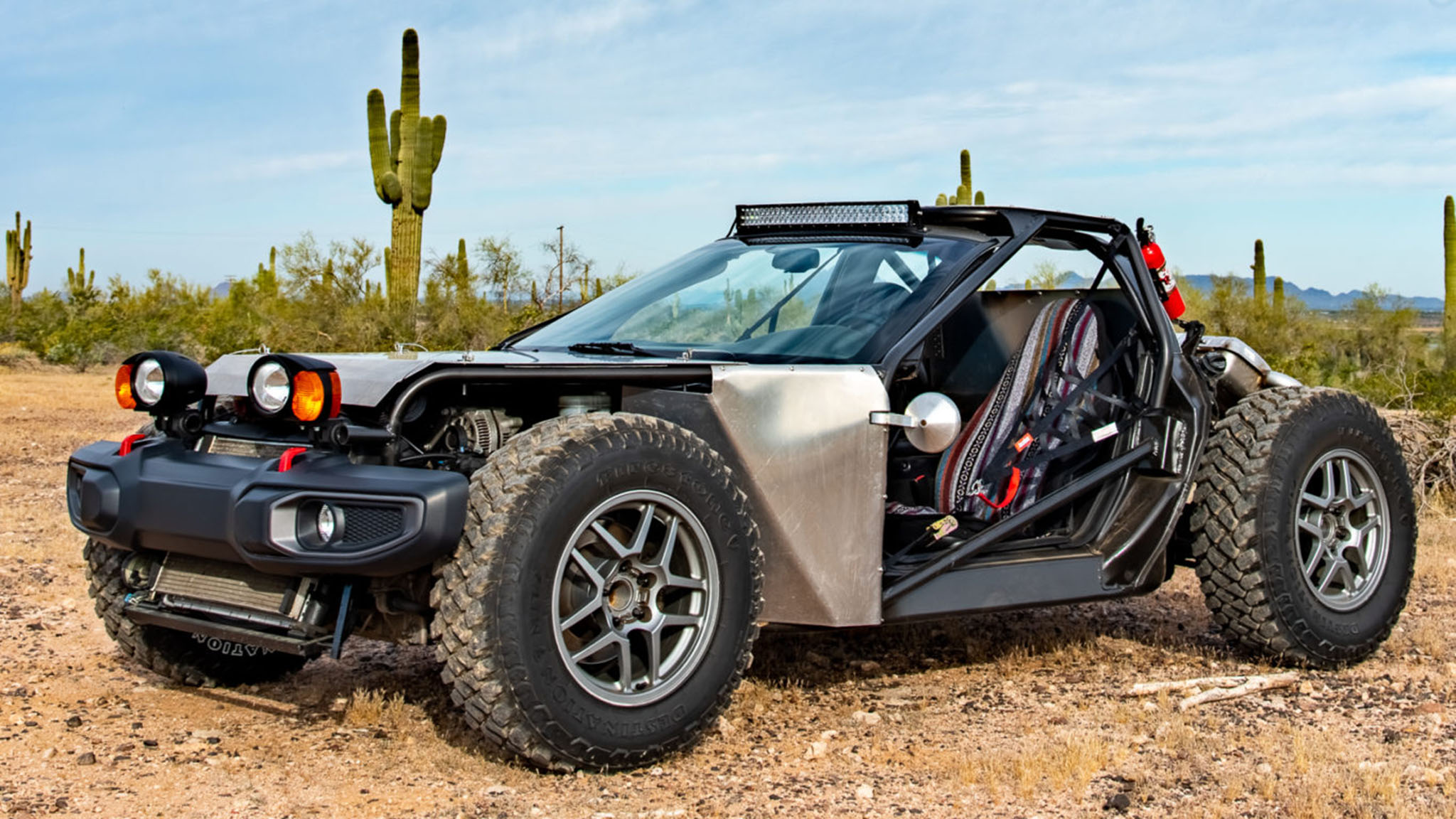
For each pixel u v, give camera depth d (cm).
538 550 286
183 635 371
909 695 381
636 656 320
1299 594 416
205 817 274
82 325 3459
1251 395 445
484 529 283
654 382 330
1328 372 1623
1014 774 307
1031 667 415
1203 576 423
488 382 308
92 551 360
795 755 323
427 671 400
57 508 759
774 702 371
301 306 2791
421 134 2323
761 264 408
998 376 436
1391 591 438
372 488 283
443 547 283
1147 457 422
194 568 323
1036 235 400
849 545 338
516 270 3020
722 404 324
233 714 354
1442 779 304
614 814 278
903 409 398
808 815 281
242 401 322
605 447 297
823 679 397
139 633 366
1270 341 2664
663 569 310
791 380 332
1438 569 585
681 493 310
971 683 396
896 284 379
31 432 1292
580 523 293
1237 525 412
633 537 306
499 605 281
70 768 305
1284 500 413
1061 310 401
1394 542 441
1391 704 382
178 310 4181
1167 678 407
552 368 304
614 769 304
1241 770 313
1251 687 392
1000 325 442
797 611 338
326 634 308
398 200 2370
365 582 303
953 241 389
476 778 300
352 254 2922
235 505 290
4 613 478
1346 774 305
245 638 311
